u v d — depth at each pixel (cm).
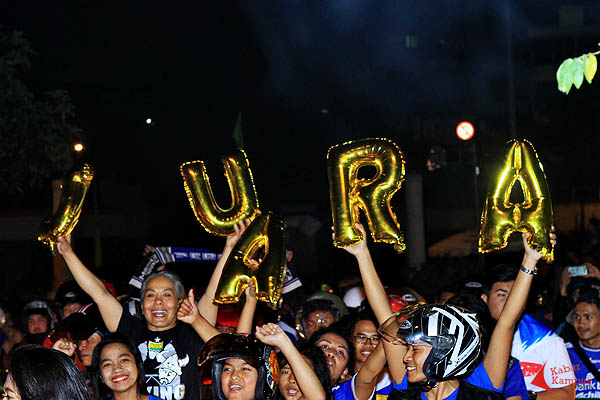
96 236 2158
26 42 1227
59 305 857
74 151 1288
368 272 474
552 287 1016
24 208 2425
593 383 604
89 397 369
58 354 364
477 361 383
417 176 1784
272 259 523
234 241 564
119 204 2623
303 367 457
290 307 884
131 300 609
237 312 711
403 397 390
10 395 362
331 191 480
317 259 2572
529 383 521
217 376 456
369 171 1714
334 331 533
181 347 555
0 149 1208
